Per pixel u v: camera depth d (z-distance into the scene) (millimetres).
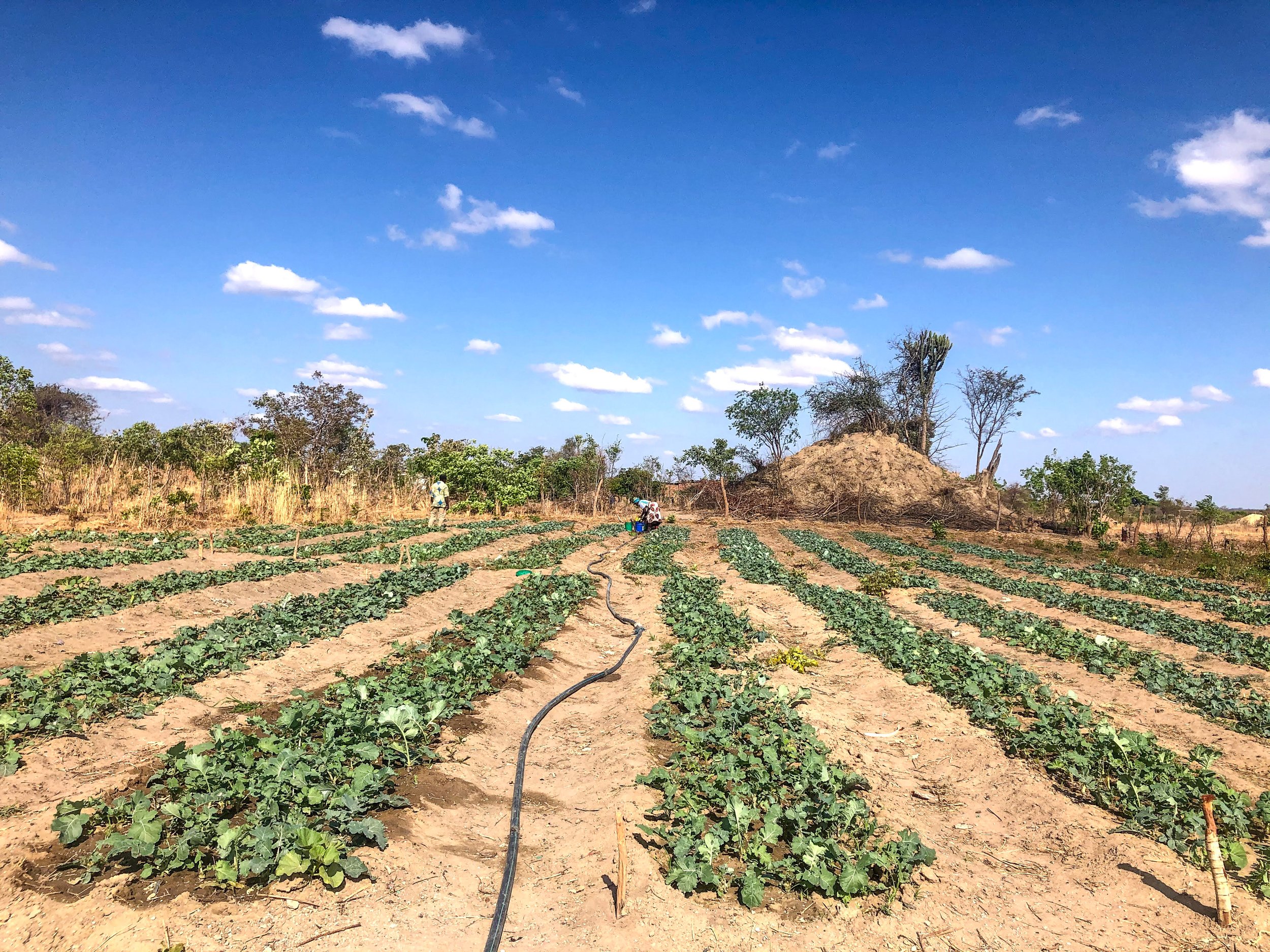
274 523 28859
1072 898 5781
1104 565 28188
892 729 9750
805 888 5691
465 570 18688
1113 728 8094
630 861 5957
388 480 39281
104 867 5352
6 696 8391
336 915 5141
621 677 11852
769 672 11820
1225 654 13125
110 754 7457
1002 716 9164
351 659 11430
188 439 32125
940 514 47375
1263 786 7852
